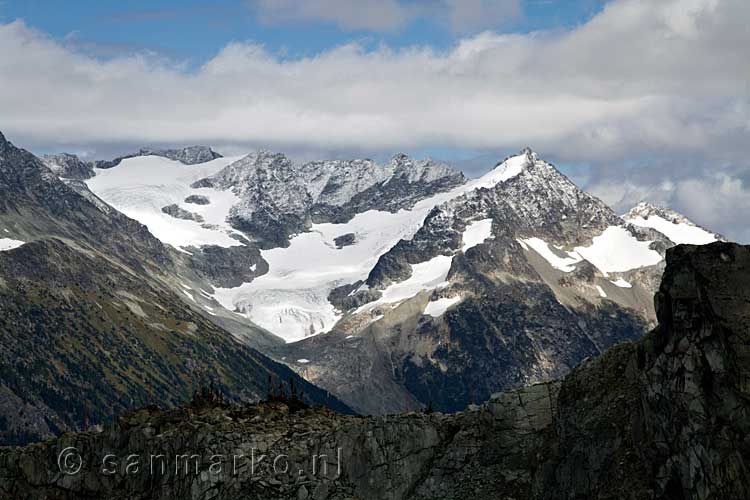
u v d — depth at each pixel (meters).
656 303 84.69
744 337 81.06
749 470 77.88
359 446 101.06
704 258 83.44
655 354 84.19
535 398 97.56
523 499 92.88
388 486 99.38
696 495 79.88
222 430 105.75
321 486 100.69
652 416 83.50
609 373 91.38
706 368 80.69
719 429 79.31
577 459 89.19
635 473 84.69
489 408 98.38
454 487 96.69
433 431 100.19
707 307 82.06
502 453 96.75
